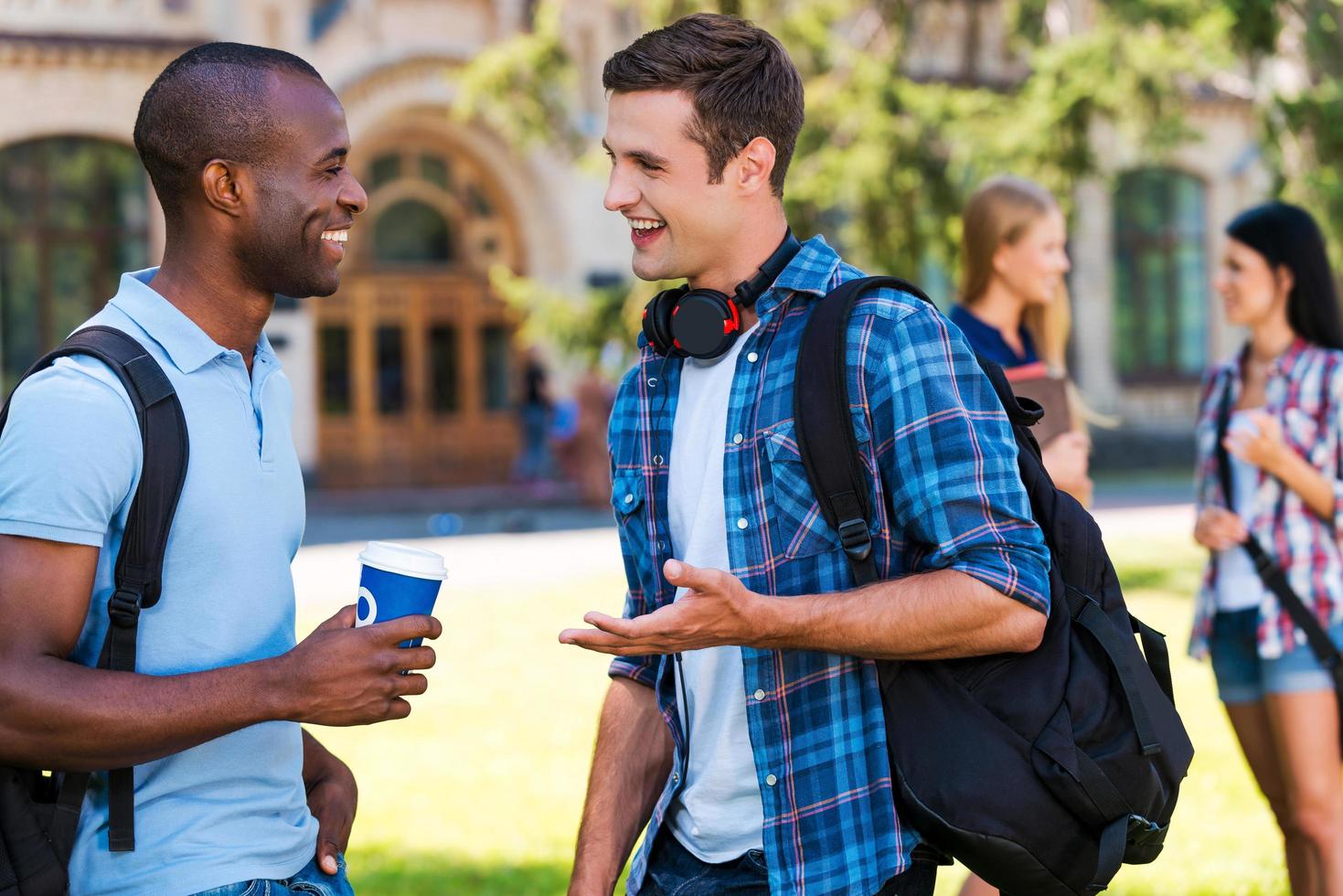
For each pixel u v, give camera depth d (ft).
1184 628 28.25
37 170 60.18
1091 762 6.32
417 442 68.69
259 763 6.54
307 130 6.49
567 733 21.53
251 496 6.51
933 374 6.45
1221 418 12.37
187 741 5.87
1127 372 78.28
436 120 66.74
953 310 11.94
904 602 6.23
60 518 5.79
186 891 6.16
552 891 14.47
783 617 6.18
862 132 38.27
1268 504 11.84
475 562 41.06
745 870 6.87
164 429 6.13
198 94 6.38
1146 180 77.97
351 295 67.36
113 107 60.08
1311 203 35.78
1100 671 6.62
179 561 6.23
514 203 68.95
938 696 6.49
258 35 62.18
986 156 37.99
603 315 46.32
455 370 69.36
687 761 7.14
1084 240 75.61
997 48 46.96
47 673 5.68
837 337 6.52
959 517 6.31
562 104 45.88
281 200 6.46
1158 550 40.11
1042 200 11.50
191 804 6.31
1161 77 37.27
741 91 6.66
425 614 6.22
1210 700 22.49
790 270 6.81
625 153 6.77
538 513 58.59
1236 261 12.29
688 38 6.69
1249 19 35.50
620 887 15.07
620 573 38.06
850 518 6.47
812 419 6.49
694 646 6.20
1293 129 36.70
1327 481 11.61
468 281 69.10
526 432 67.00
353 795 7.51
